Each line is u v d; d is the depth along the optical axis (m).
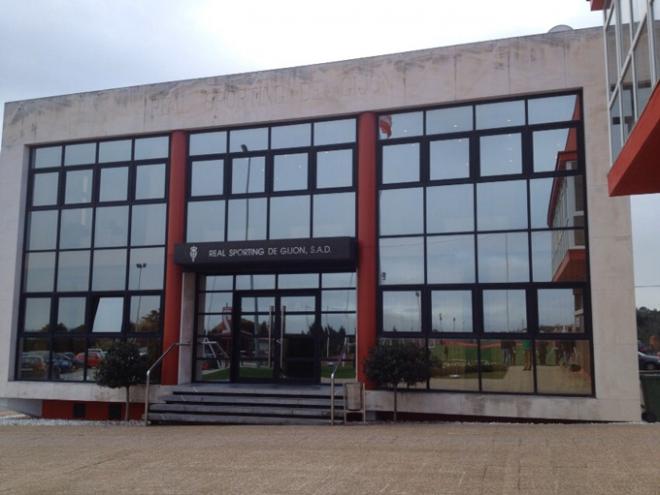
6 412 20.47
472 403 13.46
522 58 13.91
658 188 10.27
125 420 15.63
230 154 16.22
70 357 17.03
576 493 6.55
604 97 13.26
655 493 6.46
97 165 17.39
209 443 10.64
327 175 15.39
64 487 7.71
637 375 12.53
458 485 7.03
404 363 13.10
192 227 16.28
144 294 16.48
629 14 9.53
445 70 14.45
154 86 16.83
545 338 13.29
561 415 12.85
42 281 17.56
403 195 14.63
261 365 15.95
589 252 13.09
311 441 10.45
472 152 14.22
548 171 13.67
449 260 14.15
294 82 15.63
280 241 14.81
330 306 15.57
